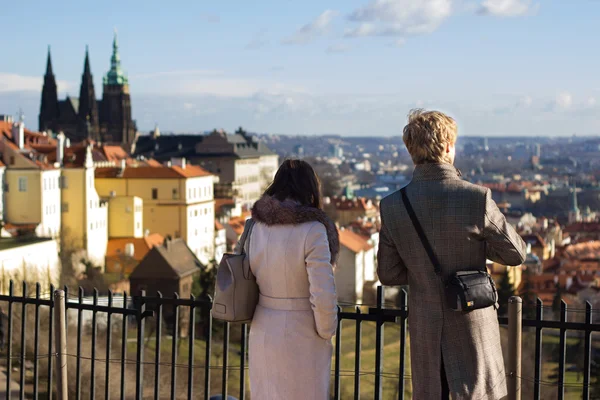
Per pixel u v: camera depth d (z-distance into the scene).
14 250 90.19
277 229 9.52
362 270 143.62
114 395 40.72
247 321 9.87
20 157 128.62
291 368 9.48
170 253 108.50
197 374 47.06
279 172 9.86
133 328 50.94
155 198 159.00
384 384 45.19
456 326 9.00
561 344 9.50
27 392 33.84
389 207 9.30
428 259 9.05
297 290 9.55
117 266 136.12
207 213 170.50
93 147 195.25
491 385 9.01
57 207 134.75
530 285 144.00
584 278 148.25
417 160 9.36
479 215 8.90
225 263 9.78
